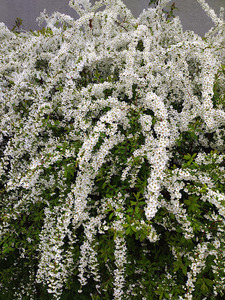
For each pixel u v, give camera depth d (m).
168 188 2.29
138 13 7.21
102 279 2.67
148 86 2.81
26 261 3.00
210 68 2.39
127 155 2.59
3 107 3.02
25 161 2.97
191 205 2.19
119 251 2.23
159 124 2.11
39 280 2.46
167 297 2.17
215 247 2.14
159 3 4.30
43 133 3.15
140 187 2.39
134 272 2.56
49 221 2.59
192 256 2.18
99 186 2.72
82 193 2.29
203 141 2.96
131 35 3.27
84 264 2.38
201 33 6.83
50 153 2.43
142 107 2.51
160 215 2.47
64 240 2.80
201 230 2.22
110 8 4.02
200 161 2.43
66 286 2.43
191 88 2.93
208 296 2.35
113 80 3.09
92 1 7.27
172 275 2.41
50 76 3.12
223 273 2.09
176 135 2.67
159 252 2.72
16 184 2.40
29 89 3.28
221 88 3.26
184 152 3.06
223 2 7.54
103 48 3.33
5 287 2.81
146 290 2.45
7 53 3.90
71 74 2.63
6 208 2.88
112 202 2.37
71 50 3.40
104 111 2.78
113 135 2.30
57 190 2.88
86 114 2.74
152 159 2.01
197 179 2.27
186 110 2.86
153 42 3.46
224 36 3.88
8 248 2.60
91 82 3.42
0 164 2.79
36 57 3.39
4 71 3.45
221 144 2.85
